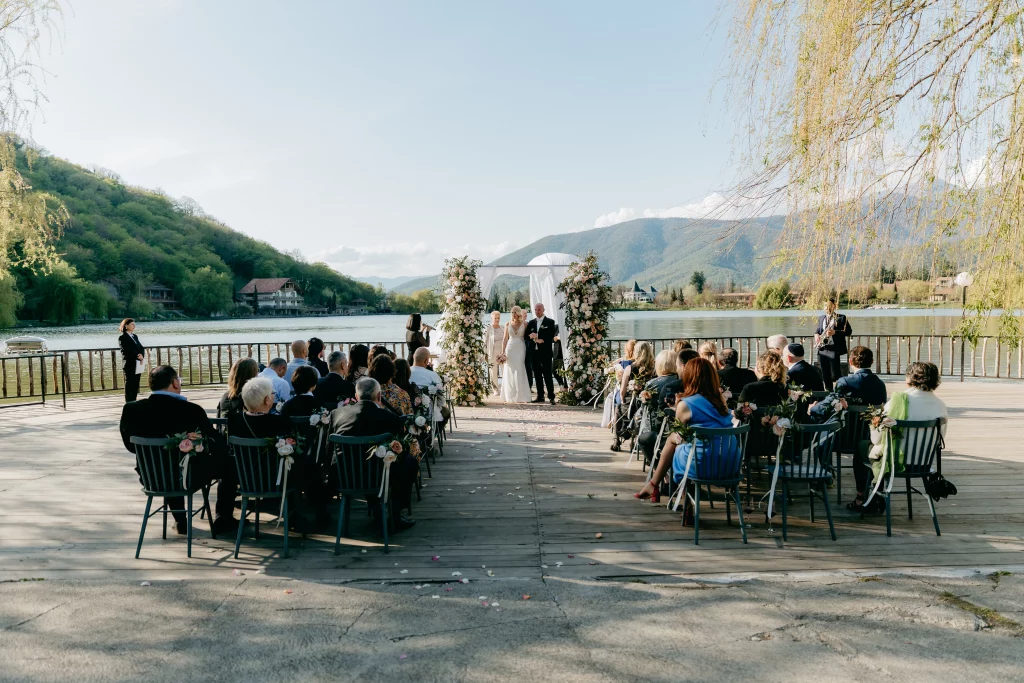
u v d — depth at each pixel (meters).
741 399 5.61
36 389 16.98
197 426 4.59
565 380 11.90
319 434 5.27
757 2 3.66
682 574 4.06
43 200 12.74
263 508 5.55
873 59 3.47
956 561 4.19
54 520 5.26
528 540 4.71
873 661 3.00
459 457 7.41
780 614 3.49
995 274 3.34
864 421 5.30
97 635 3.33
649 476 6.16
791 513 5.30
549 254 14.52
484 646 3.20
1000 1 3.23
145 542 4.74
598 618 3.48
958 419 9.37
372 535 4.86
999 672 2.89
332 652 3.15
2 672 2.98
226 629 3.39
